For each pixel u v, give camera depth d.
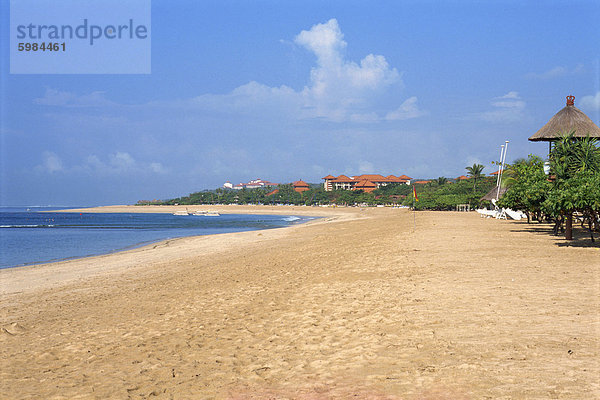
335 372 5.95
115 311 11.77
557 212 21.09
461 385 5.08
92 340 8.84
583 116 33.53
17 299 15.57
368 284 12.48
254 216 154.62
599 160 23.02
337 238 32.53
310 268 17.03
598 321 7.25
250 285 14.18
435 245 21.05
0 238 52.94
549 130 33.69
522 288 10.20
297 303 10.87
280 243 32.47
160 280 17.31
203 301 12.09
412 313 8.70
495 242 21.08
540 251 17.11
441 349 6.43
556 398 4.56
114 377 6.59
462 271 13.18
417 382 5.30
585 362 5.48
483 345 6.43
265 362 6.70
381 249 21.22
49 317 11.70
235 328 8.95
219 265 20.84
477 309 8.58
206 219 127.44
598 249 17.25
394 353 6.48
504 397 4.67
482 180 119.56
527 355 5.87
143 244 41.25
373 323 8.27
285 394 5.36
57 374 6.96
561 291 9.69
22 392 6.24
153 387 6.03
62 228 79.88
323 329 8.24
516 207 33.47
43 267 24.95
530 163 33.97
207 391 5.71
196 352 7.55
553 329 6.95
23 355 8.12
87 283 18.44
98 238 52.00
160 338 8.63
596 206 17.91
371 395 5.05
